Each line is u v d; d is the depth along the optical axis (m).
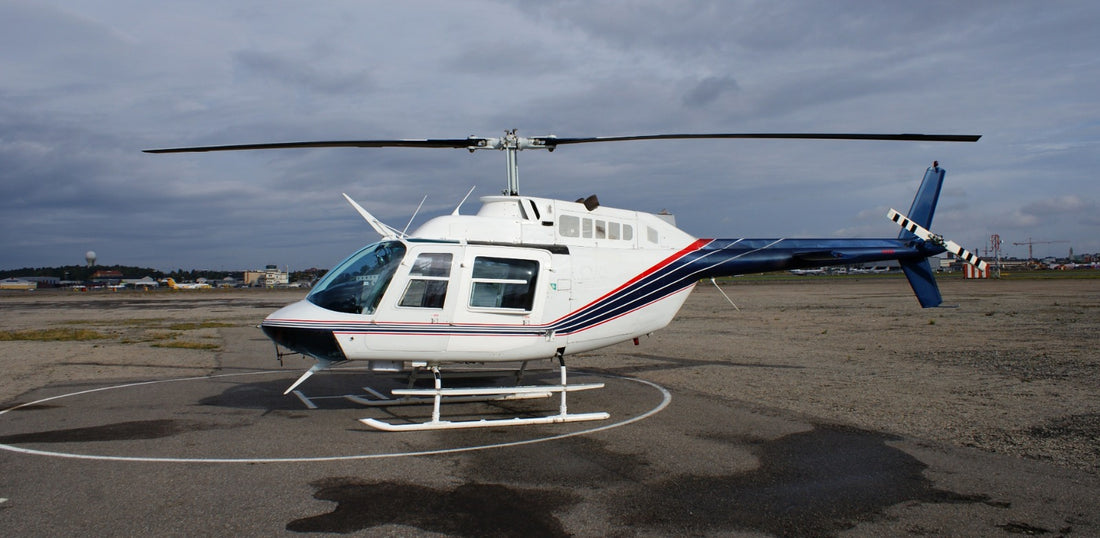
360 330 7.92
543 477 5.78
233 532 4.47
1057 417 8.03
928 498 5.18
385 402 9.55
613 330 9.37
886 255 11.62
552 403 9.40
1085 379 10.66
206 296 69.25
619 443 6.99
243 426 7.91
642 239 9.95
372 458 6.41
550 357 8.94
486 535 4.43
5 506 4.98
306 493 5.33
